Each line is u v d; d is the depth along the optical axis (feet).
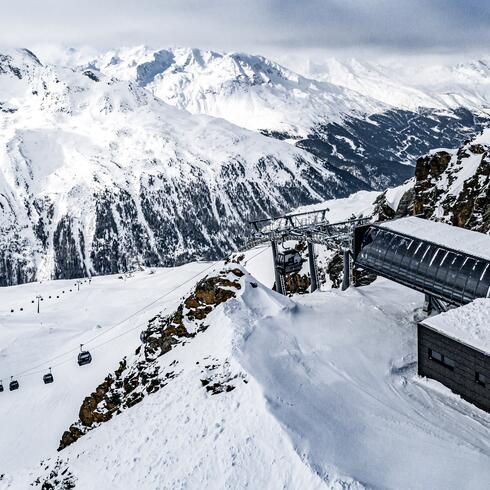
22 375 371.35
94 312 556.10
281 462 148.77
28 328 485.15
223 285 251.80
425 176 390.63
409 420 168.86
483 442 157.79
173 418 182.39
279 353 202.49
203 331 236.43
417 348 205.57
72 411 291.17
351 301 262.06
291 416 164.45
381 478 141.59
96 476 174.70
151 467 164.76
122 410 229.04
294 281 418.10
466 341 176.35
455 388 183.62
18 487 197.98
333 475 140.87
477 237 235.61
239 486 146.51
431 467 145.89
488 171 344.49
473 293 209.77
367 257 263.90
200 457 159.63
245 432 162.30
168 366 228.63
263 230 374.02
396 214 416.26
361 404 176.76
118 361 307.99
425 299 248.32
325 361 201.87
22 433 282.56
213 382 189.67
